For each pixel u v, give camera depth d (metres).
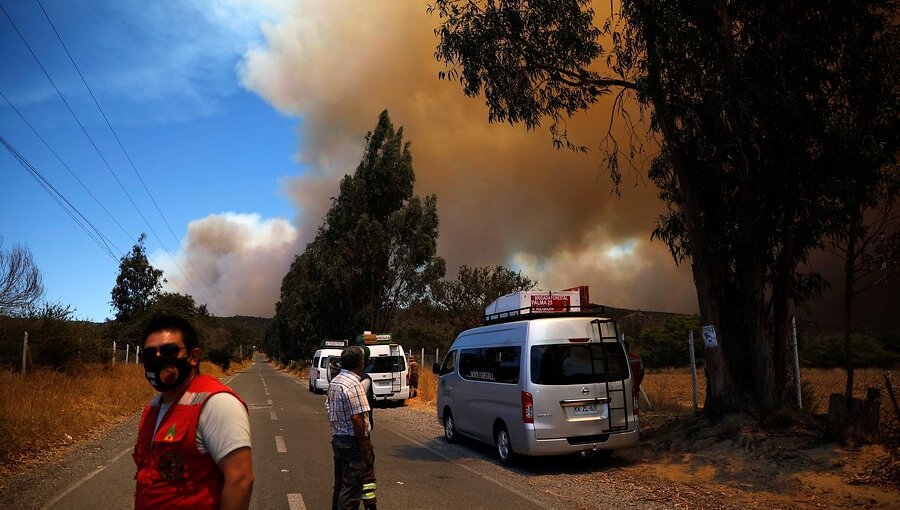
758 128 9.86
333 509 5.95
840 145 9.56
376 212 42.56
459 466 9.98
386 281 42.22
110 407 17.05
